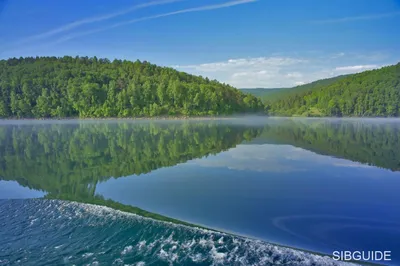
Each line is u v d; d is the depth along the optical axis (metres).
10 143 33.81
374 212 10.95
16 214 11.52
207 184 14.99
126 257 8.45
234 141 32.59
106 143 33.38
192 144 30.94
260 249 8.59
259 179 15.77
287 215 10.77
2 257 8.55
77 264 8.18
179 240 9.20
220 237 9.30
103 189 14.52
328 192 13.34
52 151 28.00
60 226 10.40
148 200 12.72
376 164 19.05
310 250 8.46
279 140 32.59
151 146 30.22
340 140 31.81
